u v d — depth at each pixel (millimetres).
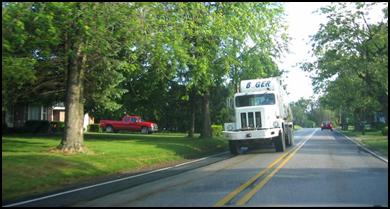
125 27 18375
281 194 11109
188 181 13992
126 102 36281
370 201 10148
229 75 33125
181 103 41344
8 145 23781
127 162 19844
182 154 25969
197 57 26766
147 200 10602
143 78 32156
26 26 15953
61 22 16734
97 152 21719
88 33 16672
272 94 27016
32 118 45125
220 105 49062
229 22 26391
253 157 23312
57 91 25609
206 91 34156
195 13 22703
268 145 28719
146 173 17109
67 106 21125
